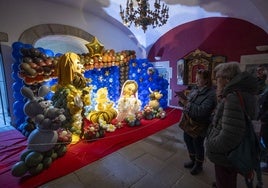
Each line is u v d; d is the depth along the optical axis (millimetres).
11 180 1882
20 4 3484
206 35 4551
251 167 1119
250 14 3367
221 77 1219
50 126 2127
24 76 2721
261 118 2115
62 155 2398
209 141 1237
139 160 2332
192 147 2053
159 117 4238
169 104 5734
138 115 3938
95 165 2207
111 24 5176
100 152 2535
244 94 1077
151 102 4375
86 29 4594
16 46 2947
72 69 2775
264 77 2900
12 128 3432
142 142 2898
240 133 1039
